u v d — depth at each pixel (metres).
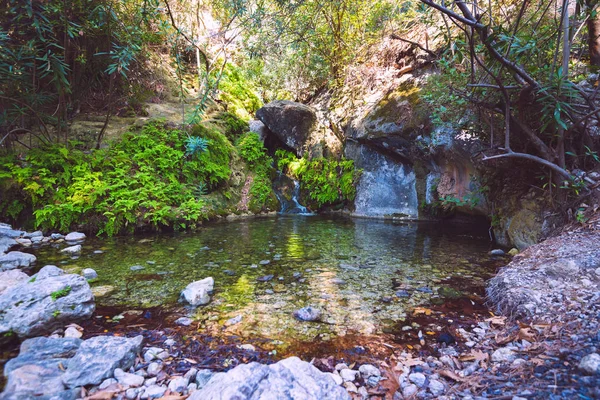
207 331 2.26
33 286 2.33
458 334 2.20
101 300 2.76
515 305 2.37
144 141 6.52
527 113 3.65
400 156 7.12
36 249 4.29
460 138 5.18
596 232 3.07
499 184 4.92
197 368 1.81
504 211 4.67
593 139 3.75
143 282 3.20
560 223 3.61
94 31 5.98
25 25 4.74
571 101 3.21
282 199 8.60
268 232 5.71
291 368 1.54
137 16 6.06
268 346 2.07
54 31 5.55
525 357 1.71
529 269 2.84
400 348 2.04
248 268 3.69
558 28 3.01
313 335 2.21
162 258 4.03
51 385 1.54
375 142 7.19
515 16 4.19
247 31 7.40
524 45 2.86
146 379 1.69
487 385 1.52
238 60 11.63
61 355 1.80
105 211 5.21
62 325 2.27
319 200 8.29
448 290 2.99
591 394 1.25
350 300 2.80
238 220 6.98
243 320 2.43
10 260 3.47
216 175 7.13
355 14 8.18
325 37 8.95
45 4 4.82
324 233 5.65
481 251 4.43
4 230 4.56
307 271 3.60
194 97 9.82
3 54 4.49
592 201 3.38
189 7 8.99
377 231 5.82
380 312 2.56
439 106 4.70
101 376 1.62
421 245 4.79
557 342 1.78
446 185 6.10
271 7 6.44
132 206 5.30
